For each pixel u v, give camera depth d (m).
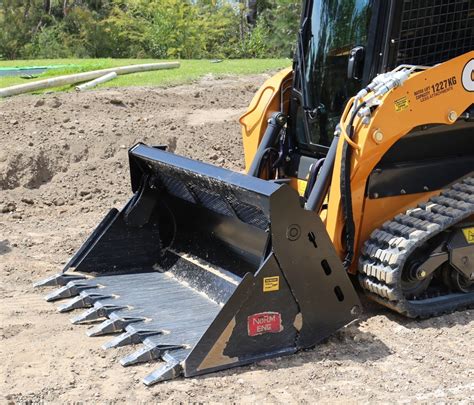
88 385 3.95
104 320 4.78
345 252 4.79
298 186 5.63
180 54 25.16
